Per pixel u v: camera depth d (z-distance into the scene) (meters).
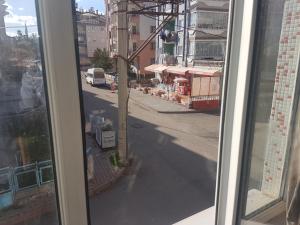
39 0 0.62
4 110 0.70
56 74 0.67
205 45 12.58
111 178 4.39
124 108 4.88
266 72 1.26
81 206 0.79
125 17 4.40
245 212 1.28
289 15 1.29
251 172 1.41
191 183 4.41
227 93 1.14
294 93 1.46
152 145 6.39
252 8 1.01
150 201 3.83
